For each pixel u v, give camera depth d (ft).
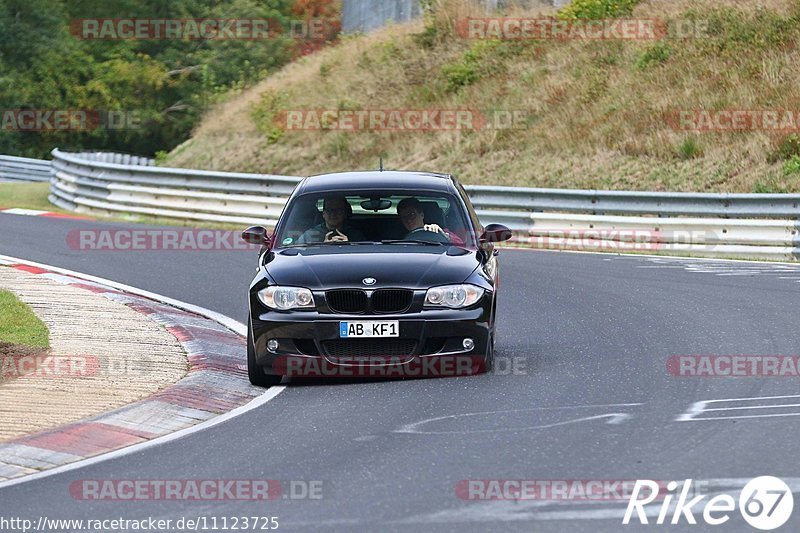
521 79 366.22
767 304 159.74
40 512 75.82
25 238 251.19
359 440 93.04
